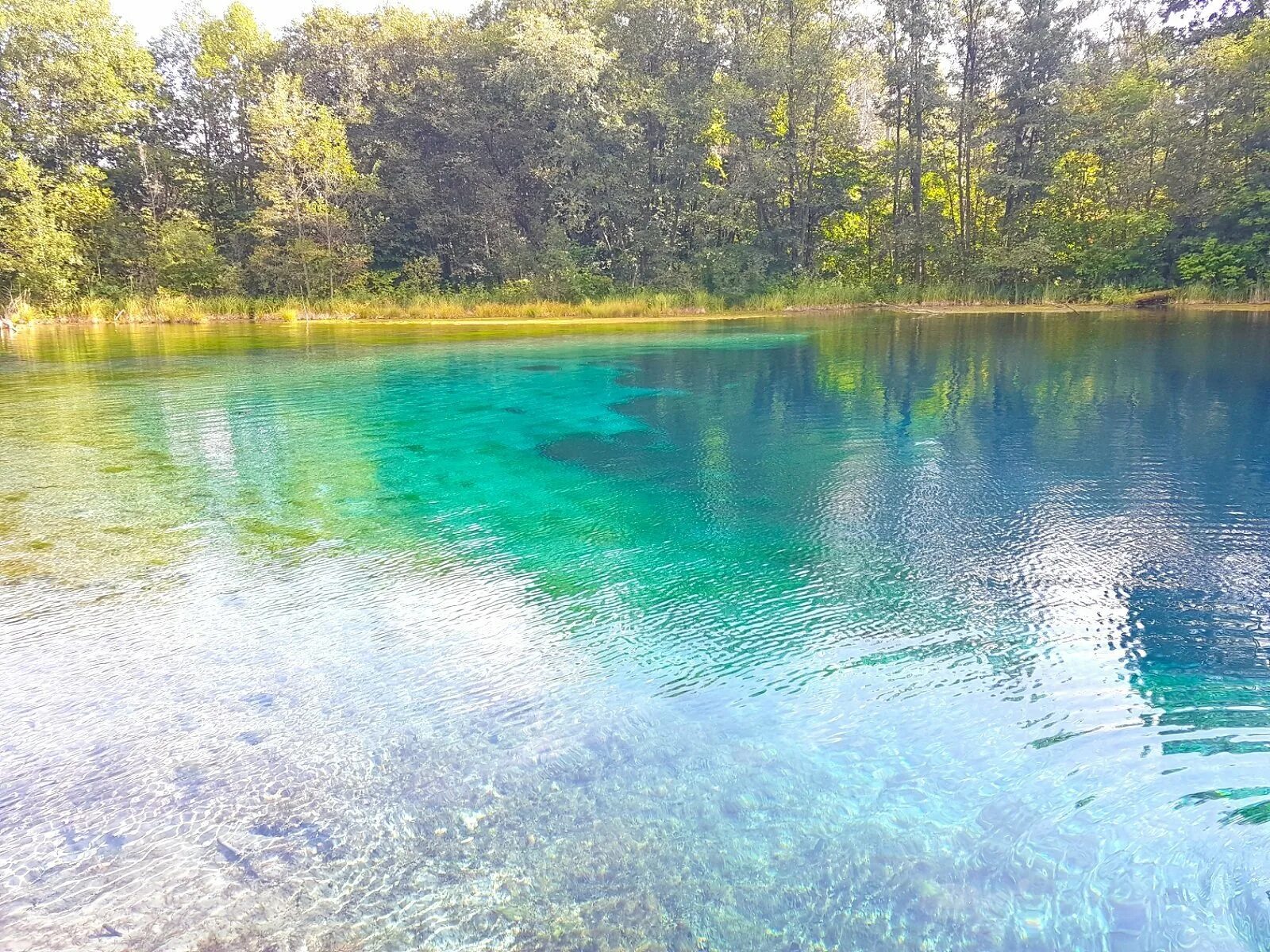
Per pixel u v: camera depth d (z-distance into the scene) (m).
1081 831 2.14
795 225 27.05
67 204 22.89
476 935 1.82
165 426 7.59
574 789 2.34
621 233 27.66
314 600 3.71
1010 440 6.53
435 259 26.50
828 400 8.53
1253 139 18.88
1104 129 21.62
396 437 7.10
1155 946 1.77
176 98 28.11
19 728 2.69
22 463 6.22
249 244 27.27
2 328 20.44
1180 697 2.78
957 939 1.79
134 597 3.74
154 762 2.50
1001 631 3.31
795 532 4.55
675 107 25.25
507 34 25.72
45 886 1.99
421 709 2.79
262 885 1.98
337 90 27.39
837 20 24.78
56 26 23.17
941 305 23.25
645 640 3.30
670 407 8.36
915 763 2.45
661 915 1.87
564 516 4.90
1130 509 4.74
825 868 2.02
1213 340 12.37
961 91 24.72
